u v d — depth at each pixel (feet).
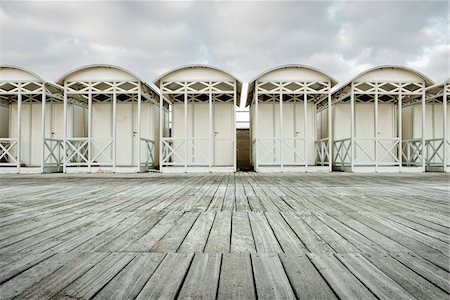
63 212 11.80
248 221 10.21
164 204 13.64
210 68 36.17
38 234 8.61
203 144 40.70
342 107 42.19
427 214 11.36
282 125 37.83
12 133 41.68
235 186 21.27
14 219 10.58
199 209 12.39
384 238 8.19
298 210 12.16
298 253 6.96
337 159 41.93
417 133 42.01
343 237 8.28
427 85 37.47
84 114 43.88
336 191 18.31
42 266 6.14
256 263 6.31
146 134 41.57
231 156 40.75
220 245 7.56
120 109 41.34
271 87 39.93
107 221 10.24
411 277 5.59
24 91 37.73
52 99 41.37
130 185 22.15
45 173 36.40
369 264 6.26
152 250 7.17
